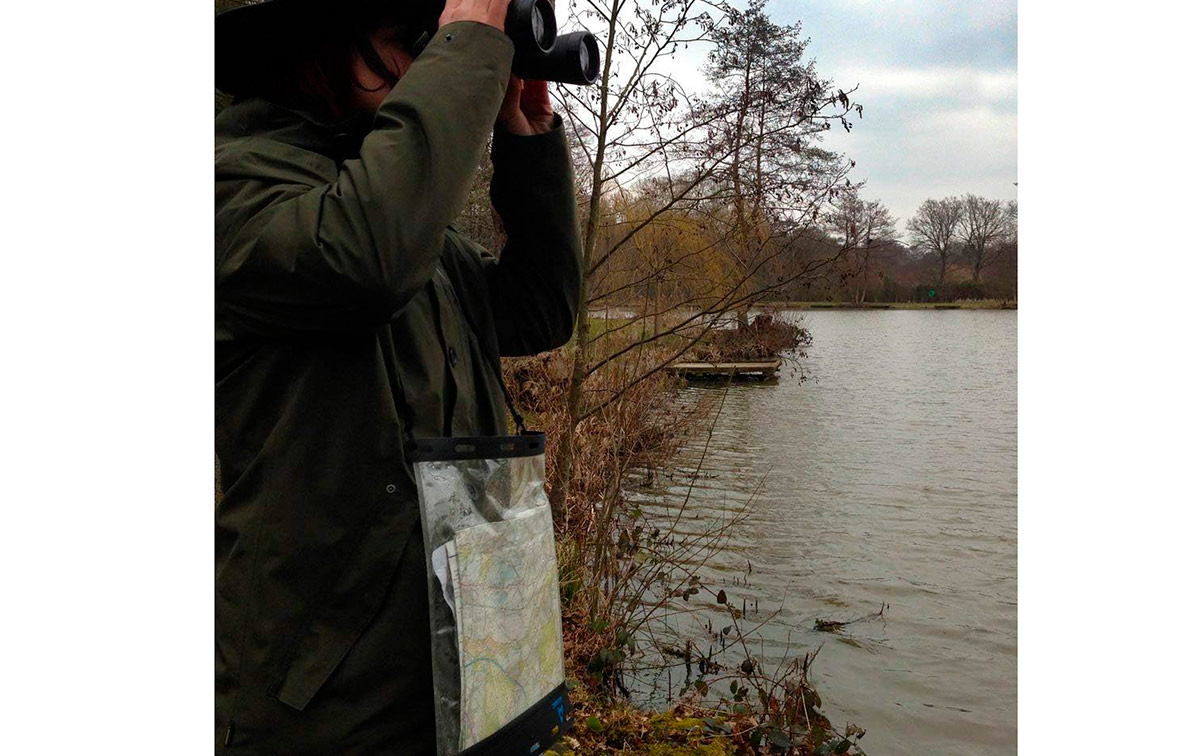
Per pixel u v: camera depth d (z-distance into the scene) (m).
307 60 1.33
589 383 5.55
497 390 1.50
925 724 4.35
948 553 7.36
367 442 1.15
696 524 7.30
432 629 1.13
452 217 1.15
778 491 9.25
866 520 8.30
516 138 1.57
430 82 1.15
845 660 5.08
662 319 5.47
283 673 1.12
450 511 1.17
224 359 1.20
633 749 3.31
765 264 4.98
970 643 5.41
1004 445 12.52
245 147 1.21
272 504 1.13
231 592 1.15
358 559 1.13
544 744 1.29
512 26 1.30
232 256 1.14
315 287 1.09
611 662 4.21
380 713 1.13
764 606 5.85
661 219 5.06
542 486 1.35
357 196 1.08
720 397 6.21
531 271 1.63
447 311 1.35
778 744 3.54
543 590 1.31
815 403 16.56
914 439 12.94
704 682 4.37
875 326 37.22
